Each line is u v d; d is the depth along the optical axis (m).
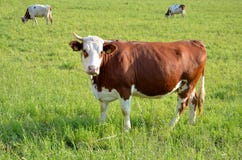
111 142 8.02
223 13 40.53
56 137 8.32
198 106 9.91
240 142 8.28
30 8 30.12
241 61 18.89
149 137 8.27
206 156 7.55
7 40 22.38
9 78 13.95
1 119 9.47
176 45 9.38
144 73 8.76
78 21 31.75
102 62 8.50
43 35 24.69
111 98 8.96
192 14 39.53
